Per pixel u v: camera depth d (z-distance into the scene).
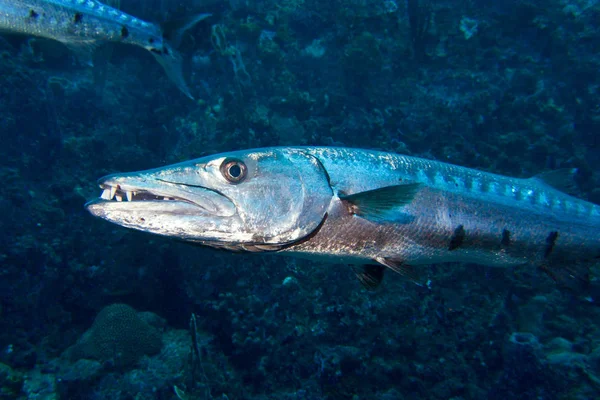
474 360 1.45
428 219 0.69
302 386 1.33
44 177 1.84
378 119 2.26
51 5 1.03
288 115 2.15
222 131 1.99
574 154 2.26
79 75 2.28
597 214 0.83
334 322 1.46
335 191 0.61
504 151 2.25
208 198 0.54
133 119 2.36
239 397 1.33
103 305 1.74
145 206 0.52
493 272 1.61
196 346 1.34
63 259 1.69
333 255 0.63
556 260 0.82
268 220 0.56
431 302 1.53
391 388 1.33
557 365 1.27
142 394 1.31
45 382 1.40
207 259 1.63
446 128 2.23
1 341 1.49
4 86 1.67
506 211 0.76
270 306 1.49
